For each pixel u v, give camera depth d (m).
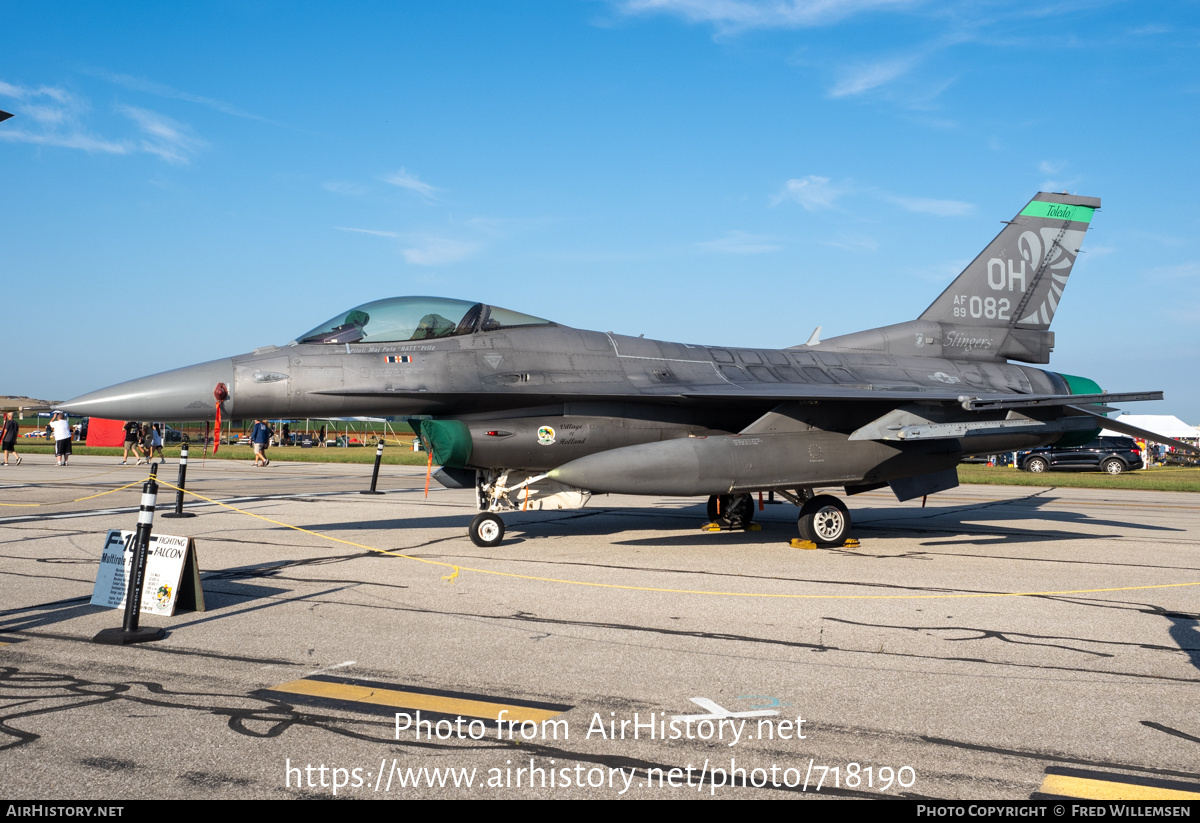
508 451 10.23
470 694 4.57
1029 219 14.53
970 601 7.31
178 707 4.29
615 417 11.02
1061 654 5.57
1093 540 11.82
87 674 4.85
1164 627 6.39
